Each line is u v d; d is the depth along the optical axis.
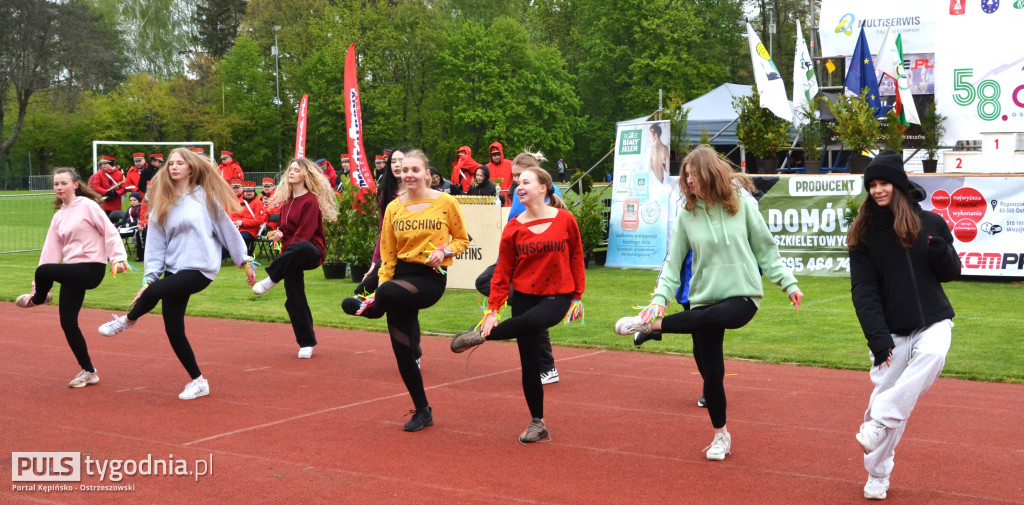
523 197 5.46
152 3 72.94
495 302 5.56
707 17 55.94
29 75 55.19
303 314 8.62
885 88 18.30
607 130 57.47
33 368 8.25
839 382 7.41
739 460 5.24
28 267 18.09
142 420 6.28
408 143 56.00
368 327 10.59
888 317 4.46
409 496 4.62
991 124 16.77
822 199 14.50
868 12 18.92
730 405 6.63
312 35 55.72
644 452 5.43
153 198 6.70
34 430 6.03
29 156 61.72
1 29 54.34
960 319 10.27
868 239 4.53
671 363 8.30
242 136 55.81
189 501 4.57
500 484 4.82
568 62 62.50
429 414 6.05
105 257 7.36
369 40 54.00
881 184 4.39
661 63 51.97
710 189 5.02
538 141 54.78
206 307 12.34
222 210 6.85
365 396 7.03
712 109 21.86
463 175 17.08
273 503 4.53
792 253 14.71
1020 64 16.44
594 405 6.69
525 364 5.64
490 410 6.55
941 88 17.12
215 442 5.70
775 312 11.02
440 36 55.12
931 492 4.64
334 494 4.66
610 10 54.28
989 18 16.58
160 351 9.12
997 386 7.20
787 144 17.44
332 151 56.91
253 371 8.04
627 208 16.25
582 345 9.20
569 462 5.23
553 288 5.53
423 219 5.86
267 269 8.32
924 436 5.74
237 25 74.81
